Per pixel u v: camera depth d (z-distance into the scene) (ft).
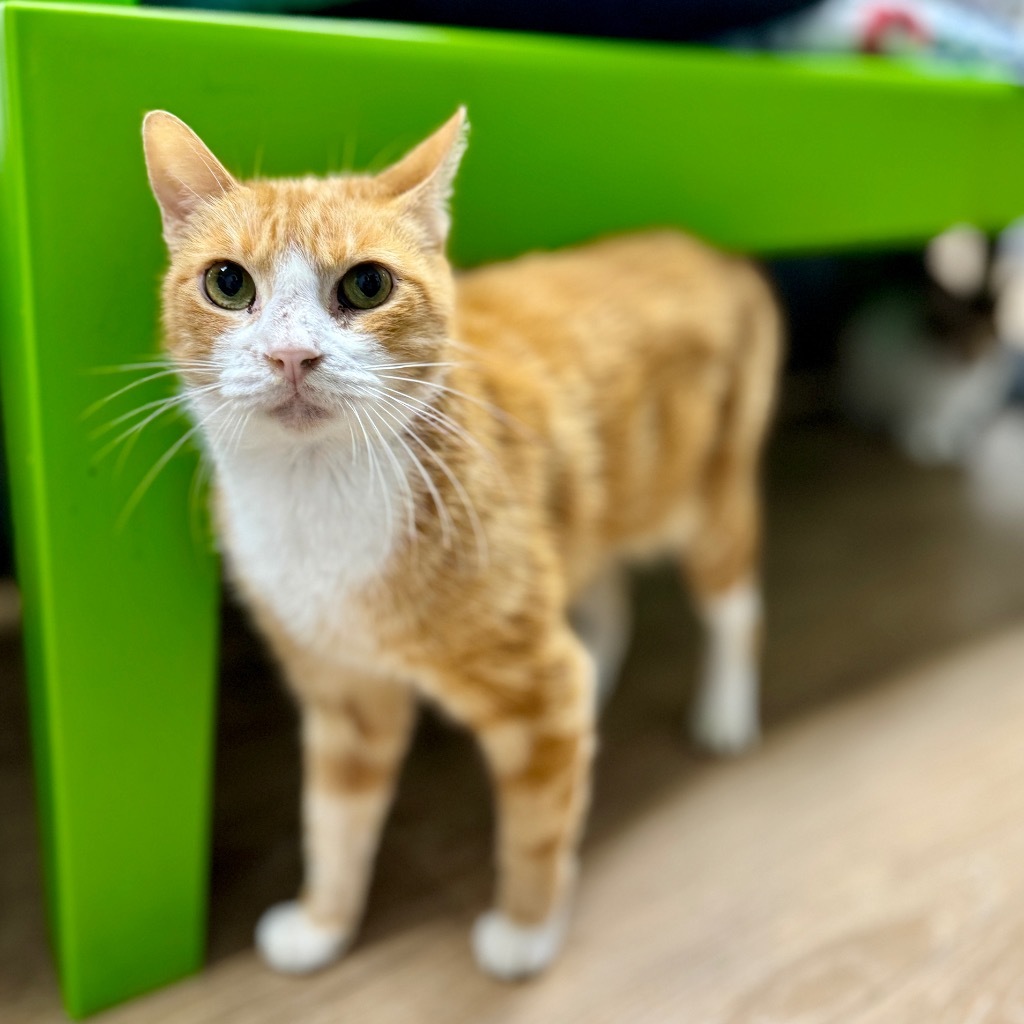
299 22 2.32
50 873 2.89
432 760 3.85
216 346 2.10
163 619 2.60
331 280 2.08
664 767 3.83
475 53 2.59
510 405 2.69
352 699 2.88
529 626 2.65
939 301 6.88
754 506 3.91
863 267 7.16
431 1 2.80
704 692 3.99
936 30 4.22
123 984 2.86
